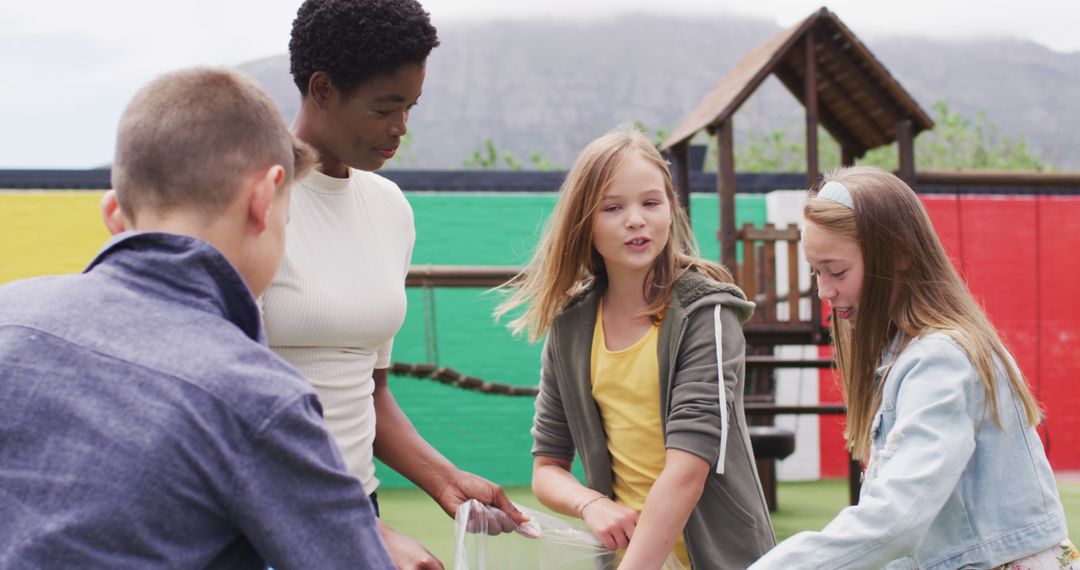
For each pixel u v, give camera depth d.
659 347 1.90
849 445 1.89
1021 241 7.80
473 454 7.66
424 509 6.16
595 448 1.99
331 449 1.11
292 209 1.72
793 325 4.92
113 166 1.20
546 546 1.91
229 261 1.12
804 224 1.80
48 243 7.45
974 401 1.61
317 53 1.65
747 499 1.88
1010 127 95.25
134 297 1.08
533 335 2.08
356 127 1.69
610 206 1.90
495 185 7.98
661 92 117.44
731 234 4.89
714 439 1.81
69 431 1.01
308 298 1.69
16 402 1.02
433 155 95.06
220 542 1.07
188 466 1.02
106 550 1.00
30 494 1.00
